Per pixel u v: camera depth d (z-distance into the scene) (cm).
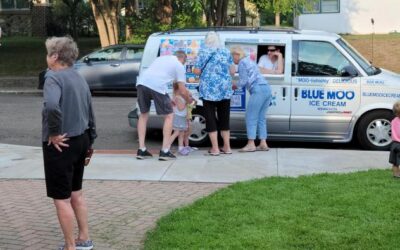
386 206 616
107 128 1284
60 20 4028
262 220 579
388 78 998
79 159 502
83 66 1930
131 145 1098
